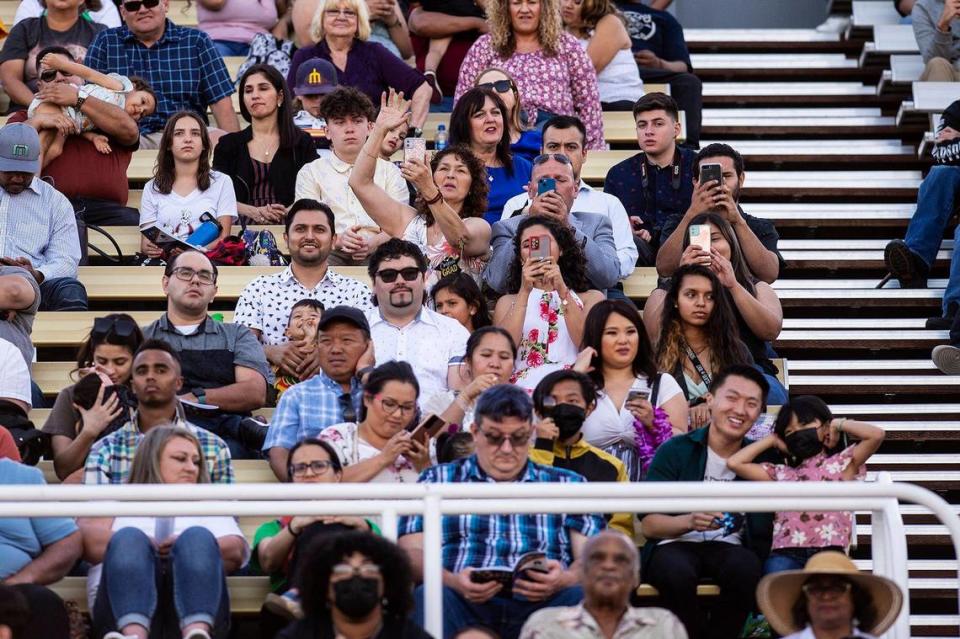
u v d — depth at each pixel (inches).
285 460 1040.2
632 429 1043.9
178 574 887.7
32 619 860.0
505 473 912.9
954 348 1328.7
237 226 1370.6
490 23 1510.8
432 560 814.5
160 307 1314.0
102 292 1295.5
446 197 1257.4
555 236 1163.3
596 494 815.1
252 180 1401.3
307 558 811.4
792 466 974.4
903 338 1387.8
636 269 1315.2
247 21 1707.7
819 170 1616.6
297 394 1064.2
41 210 1286.9
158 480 927.7
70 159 1392.7
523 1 1494.8
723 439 991.0
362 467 970.1
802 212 1547.7
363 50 1539.1
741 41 1775.3
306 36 1624.0
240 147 1407.5
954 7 1616.6
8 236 1272.1
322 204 1221.7
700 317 1108.5
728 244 1182.3
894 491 828.0
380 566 804.0
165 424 952.3
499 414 909.8
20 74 1579.7
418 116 1524.4
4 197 1279.5
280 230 1368.1
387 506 831.1
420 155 1197.7
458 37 1678.2
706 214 1189.1
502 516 921.5
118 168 1407.5
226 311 1278.3
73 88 1384.1
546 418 993.5
